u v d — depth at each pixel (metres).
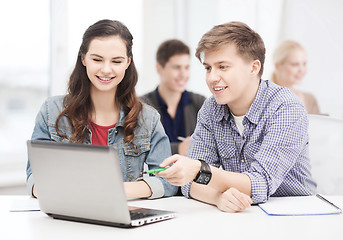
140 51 3.45
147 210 1.33
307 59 3.28
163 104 3.06
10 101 3.05
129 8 3.36
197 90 3.53
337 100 3.23
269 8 3.41
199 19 3.52
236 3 3.46
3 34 2.98
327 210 1.36
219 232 1.16
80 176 1.17
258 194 1.45
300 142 1.55
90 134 1.70
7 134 3.06
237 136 1.65
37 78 3.10
